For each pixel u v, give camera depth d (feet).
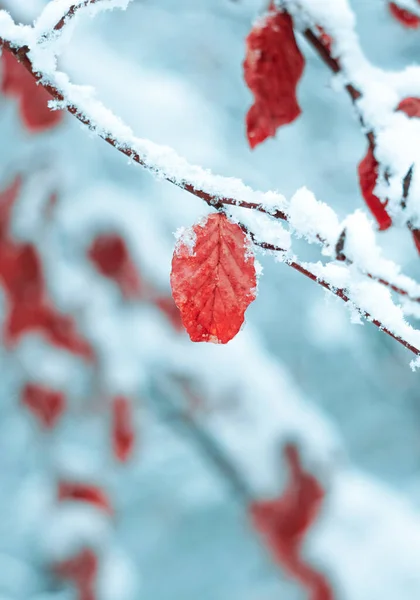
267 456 10.64
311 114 12.81
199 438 11.22
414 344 2.27
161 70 11.57
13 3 6.95
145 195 10.86
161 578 20.18
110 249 10.25
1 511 17.46
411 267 12.96
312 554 10.22
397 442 21.17
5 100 9.34
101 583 10.27
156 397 11.53
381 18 9.96
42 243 9.81
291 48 2.98
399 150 2.76
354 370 19.54
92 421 12.51
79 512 10.40
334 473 11.04
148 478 18.92
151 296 10.68
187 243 2.21
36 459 11.32
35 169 10.02
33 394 10.57
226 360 11.37
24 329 9.71
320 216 2.30
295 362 18.54
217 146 10.93
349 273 2.29
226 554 20.18
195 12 10.85
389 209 2.78
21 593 16.20
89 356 10.35
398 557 10.32
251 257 2.23
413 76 2.94
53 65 2.19
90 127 2.17
